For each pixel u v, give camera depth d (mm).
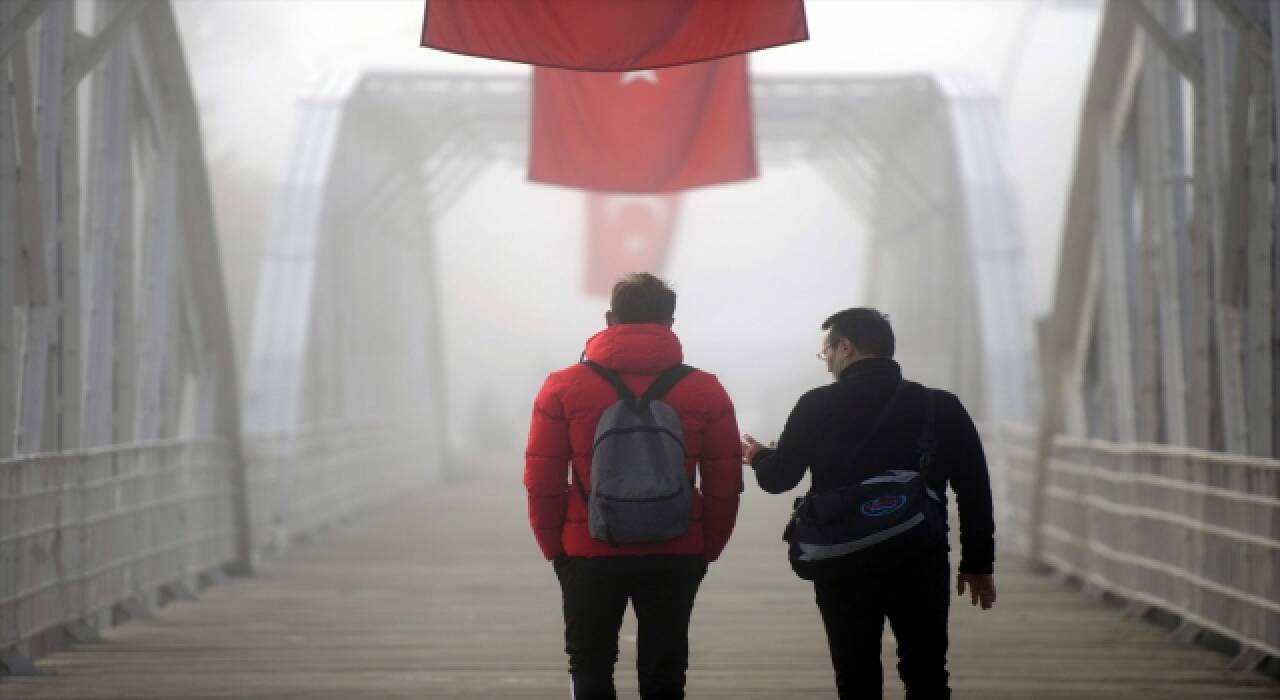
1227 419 23766
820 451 11906
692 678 20859
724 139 38281
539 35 22609
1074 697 19266
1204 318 25547
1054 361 36531
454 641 25250
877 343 12211
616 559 11859
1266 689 19953
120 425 28078
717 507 12156
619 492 11570
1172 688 20031
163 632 26562
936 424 12000
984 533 11961
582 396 11977
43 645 23438
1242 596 21781
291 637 25812
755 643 24969
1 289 21719
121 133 27609
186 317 34031
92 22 26469
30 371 22953
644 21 22969
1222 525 22891
